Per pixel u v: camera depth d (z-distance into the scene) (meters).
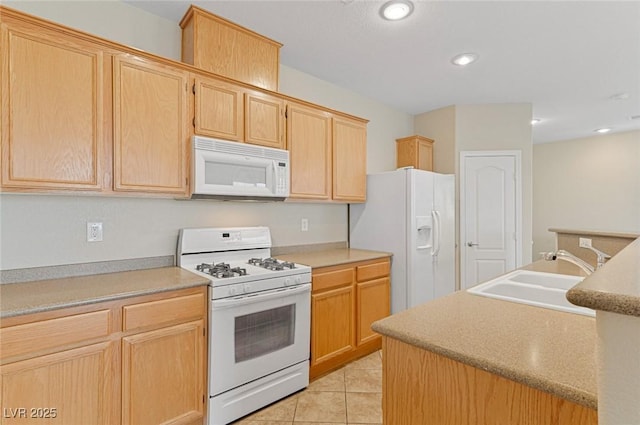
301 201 2.72
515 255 3.85
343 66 2.96
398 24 2.29
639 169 5.19
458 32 2.39
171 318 1.69
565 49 2.63
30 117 1.52
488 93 3.61
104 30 2.00
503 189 3.89
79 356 1.42
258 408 2.02
